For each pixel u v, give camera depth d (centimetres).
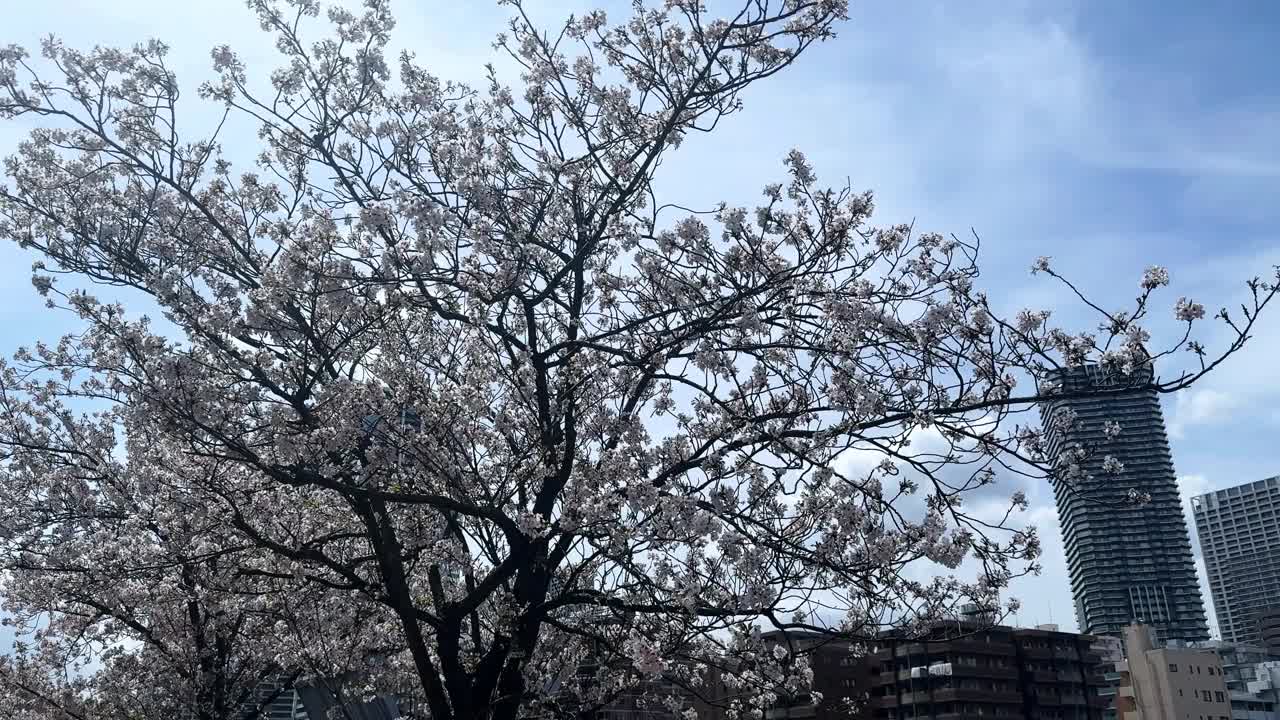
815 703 1127
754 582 989
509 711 1100
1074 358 940
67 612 1560
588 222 1212
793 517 1073
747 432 1036
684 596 959
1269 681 11031
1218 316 850
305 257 1016
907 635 1055
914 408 959
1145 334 905
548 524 1026
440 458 1111
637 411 1165
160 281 1061
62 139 1207
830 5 1119
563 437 1140
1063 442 957
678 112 1156
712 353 1035
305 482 1038
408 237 985
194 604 1614
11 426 1583
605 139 1281
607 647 1120
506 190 1211
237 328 1071
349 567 1234
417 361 1219
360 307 1114
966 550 980
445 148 1157
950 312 943
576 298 1219
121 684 1891
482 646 1255
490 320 1176
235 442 1053
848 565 1011
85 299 1118
